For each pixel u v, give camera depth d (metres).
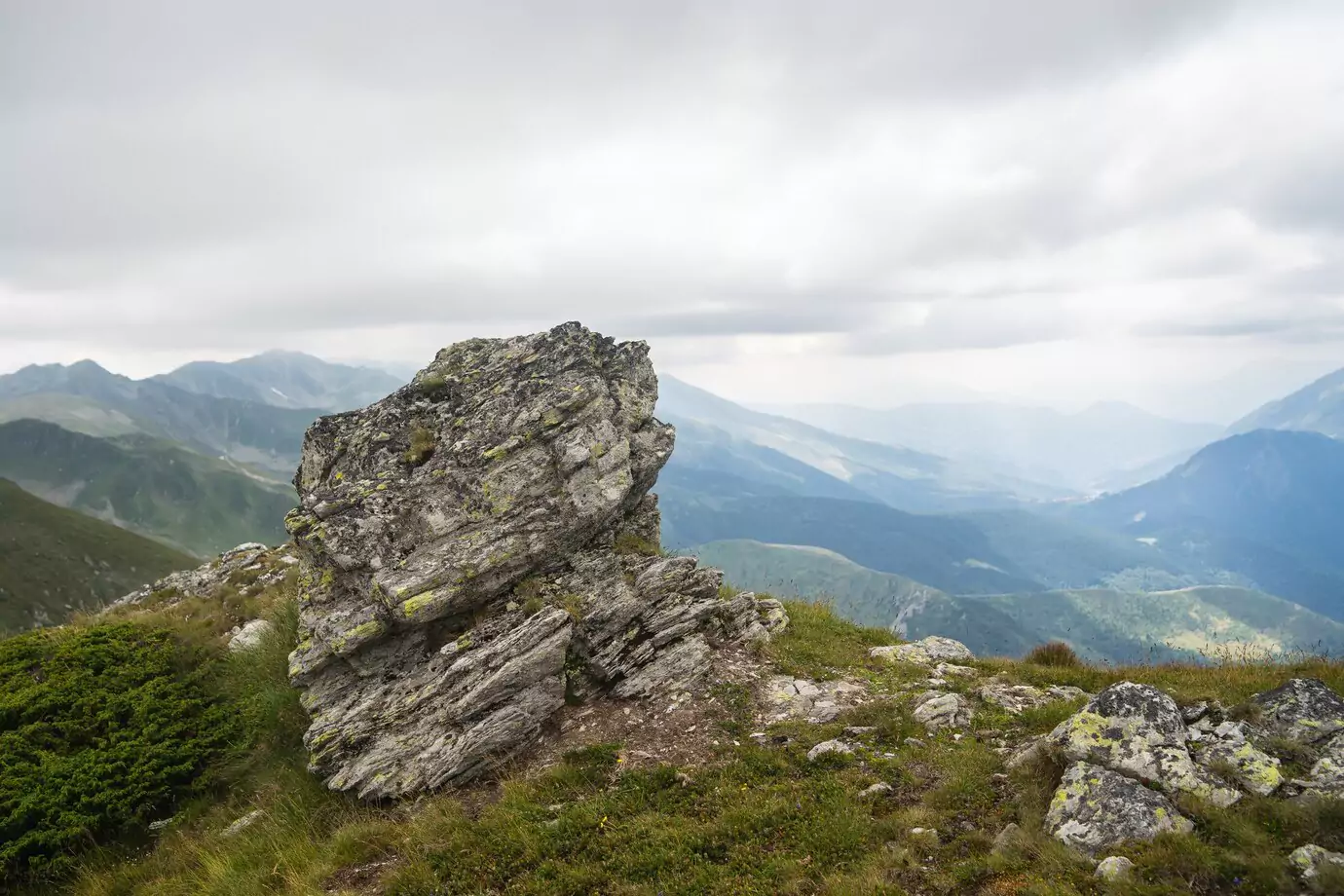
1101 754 13.00
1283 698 13.88
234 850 15.79
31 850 16.88
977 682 20.38
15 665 23.69
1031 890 10.22
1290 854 10.20
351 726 17.61
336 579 19.97
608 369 25.75
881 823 12.76
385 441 23.05
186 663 24.72
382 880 13.52
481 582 19.75
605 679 19.42
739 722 17.84
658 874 12.34
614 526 24.30
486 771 16.91
